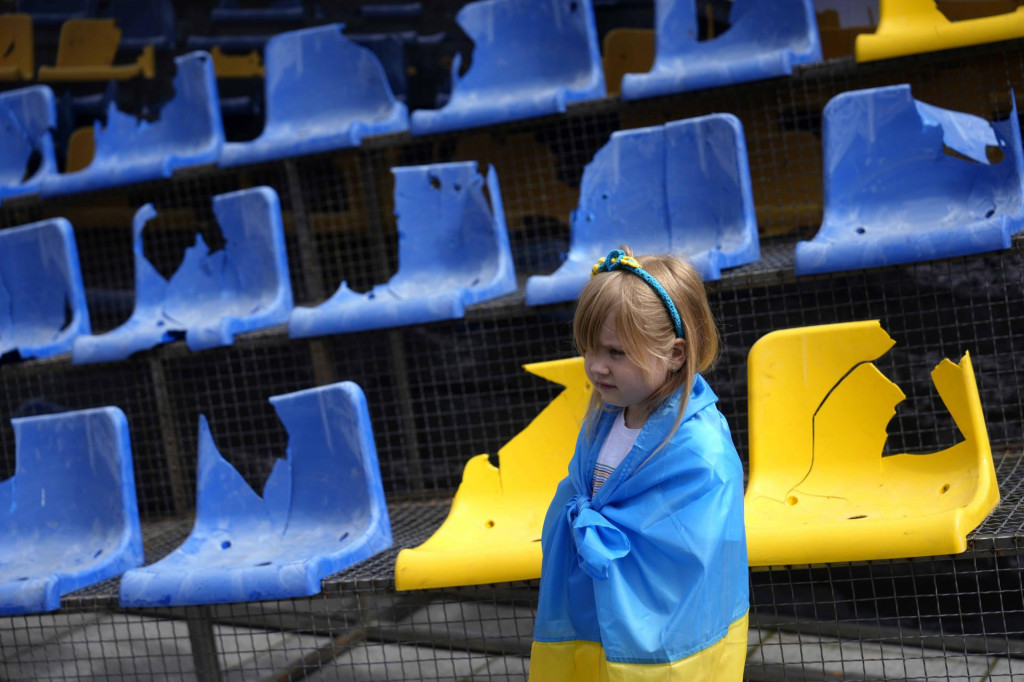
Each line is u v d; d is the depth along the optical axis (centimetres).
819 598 240
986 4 251
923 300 241
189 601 194
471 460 210
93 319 332
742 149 234
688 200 242
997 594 224
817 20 279
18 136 325
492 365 280
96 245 330
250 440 309
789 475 191
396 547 208
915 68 240
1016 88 242
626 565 126
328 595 189
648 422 129
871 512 176
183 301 275
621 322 120
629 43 299
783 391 194
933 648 218
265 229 266
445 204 264
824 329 192
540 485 206
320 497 217
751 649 224
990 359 235
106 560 218
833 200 228
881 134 228
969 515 159
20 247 287
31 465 239
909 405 244
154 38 328
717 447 126
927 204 222
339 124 306
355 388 212
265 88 313
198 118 312
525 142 292
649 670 122
